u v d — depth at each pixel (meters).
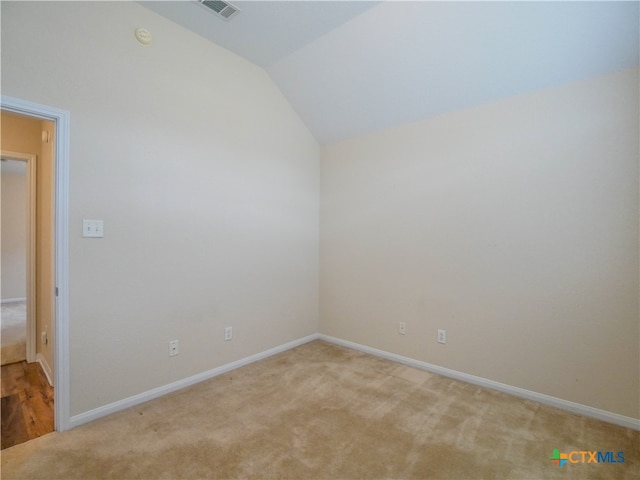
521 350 2.50
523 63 2.28
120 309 2.24
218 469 1.69
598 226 2.20
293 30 2.56
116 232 2.21
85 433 1.98
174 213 2.52
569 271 2.30
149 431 2.01
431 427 2.08
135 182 2.30
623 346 2.12
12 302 6.18
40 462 1.72
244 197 3.03
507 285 2.55
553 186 2.36
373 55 2.63
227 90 2.86
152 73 2.37
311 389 2.59
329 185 3.76
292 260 3.54
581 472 1.70
